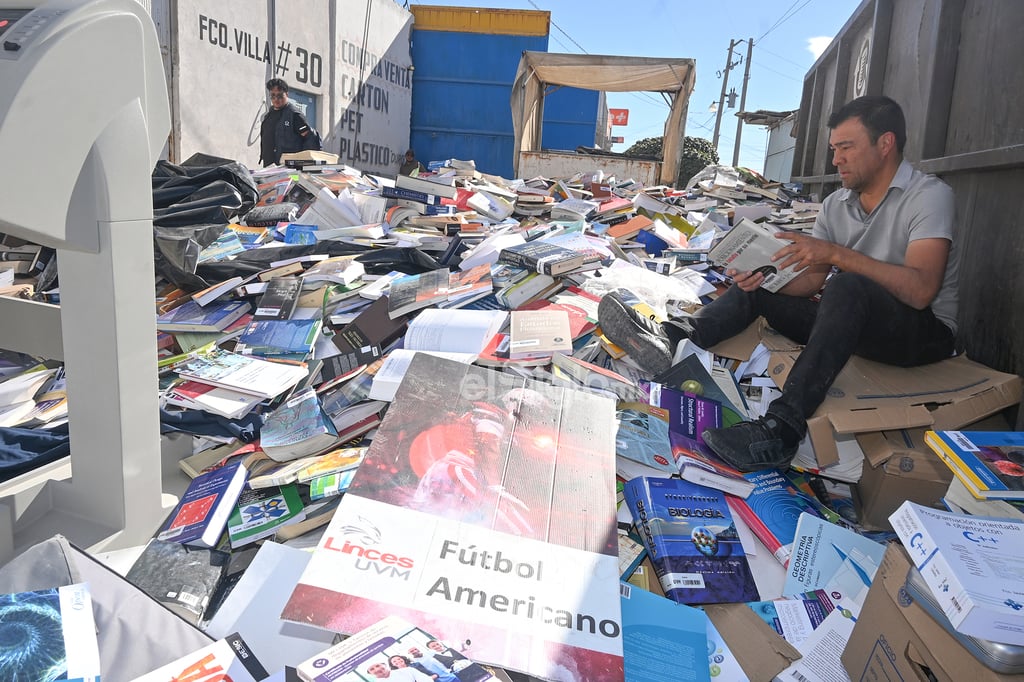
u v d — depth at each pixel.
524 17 13.55
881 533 1.85
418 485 1.44
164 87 1.48
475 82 14.07
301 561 1.44
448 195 5.14
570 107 13.26
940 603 1.02
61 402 2.28
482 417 1.70
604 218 5.41
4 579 1.14
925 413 1.88
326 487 1.74
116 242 1.42
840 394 2.01
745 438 1.88
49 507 1.63
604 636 1.19
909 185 2.18
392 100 13.55
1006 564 1.03
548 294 2.90
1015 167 2.46
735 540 1.68
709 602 1.50
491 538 1.34
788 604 1.50
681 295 3.05
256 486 1.77
